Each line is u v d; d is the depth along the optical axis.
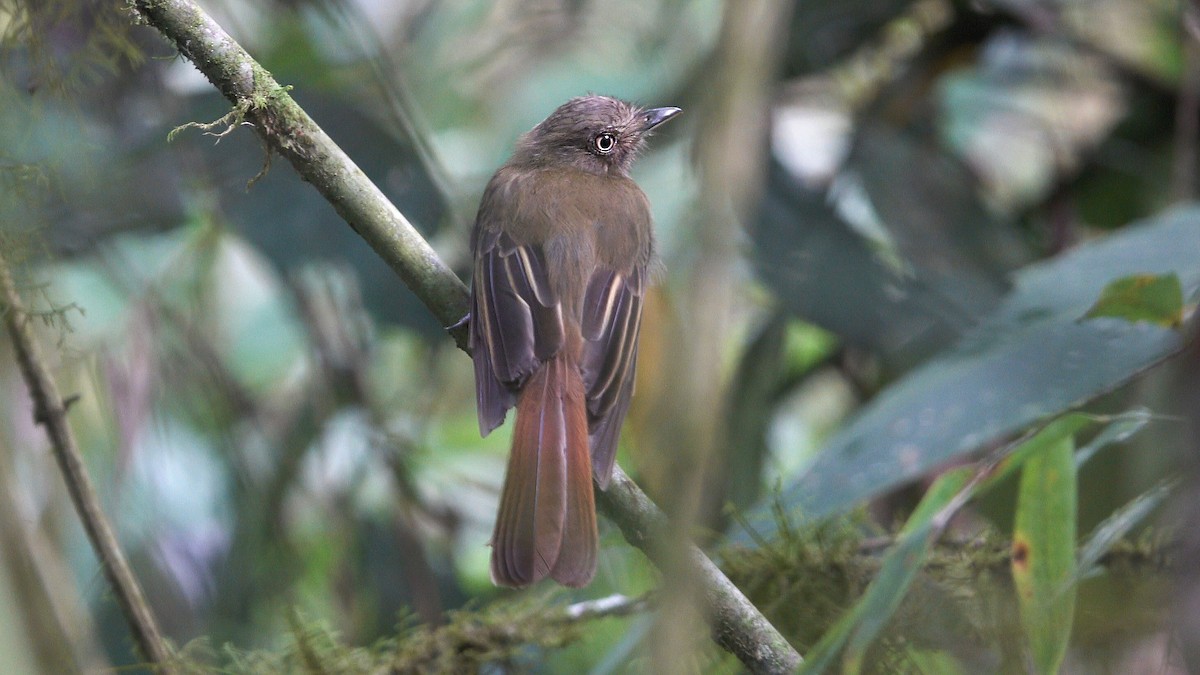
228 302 11.55
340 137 9.29
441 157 10.70
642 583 8.78
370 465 10.34
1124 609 6.96
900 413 6.88
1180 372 5.84
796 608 7.01
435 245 9.78
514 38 11.54
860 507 7.84
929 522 5.22
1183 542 5.20
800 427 11.42
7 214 6.59
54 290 8.85
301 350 11.45
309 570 10.35
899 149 10.12
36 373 6.79
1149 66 10.68
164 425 9.77
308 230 9.28
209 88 9.56
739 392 9.48
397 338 11.13
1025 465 5.77
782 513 7.04
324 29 9.76
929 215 9.91
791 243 9.28
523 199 7.57
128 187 9.00
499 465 11.20
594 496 5.84
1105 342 6.68
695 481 2.81
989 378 6.77
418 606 9.84
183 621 9.57
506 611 7.41
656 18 10.84
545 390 6.46
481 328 6.82
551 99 11.63
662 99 9.97
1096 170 10.65
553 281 7.13
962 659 6.77
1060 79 10.95
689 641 2.85
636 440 8.00
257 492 10.04
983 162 11.59
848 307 9.23
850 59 10.52
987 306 9.38
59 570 7.20
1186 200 9.63
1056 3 10.59
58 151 7.24
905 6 10.23
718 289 2.79
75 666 6.16
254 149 9.35
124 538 9.54
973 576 6.93
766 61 2.83
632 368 7.10
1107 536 5.73
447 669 7.01
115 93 9.15
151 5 5.90
